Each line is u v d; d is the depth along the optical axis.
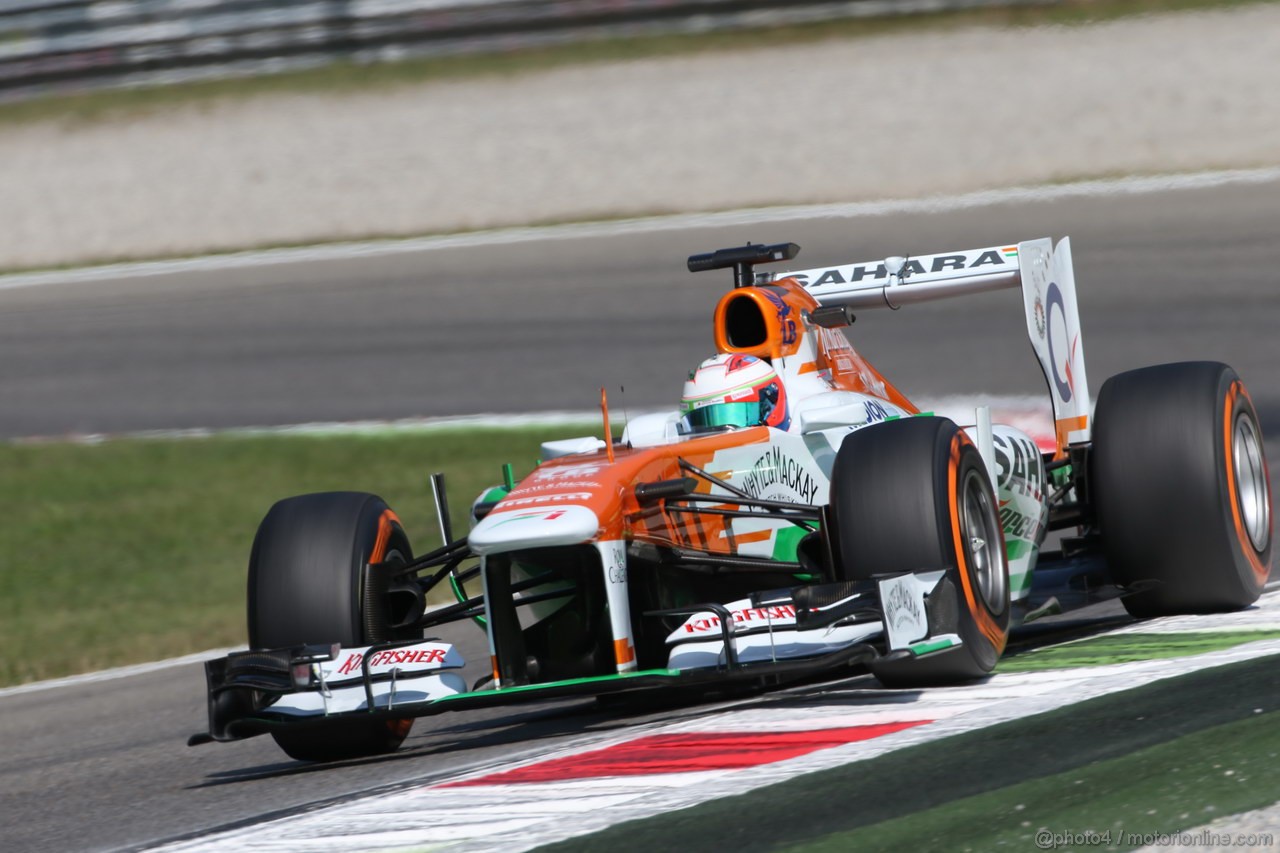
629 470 17.17
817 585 15.87
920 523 16.17
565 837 11.82
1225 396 19.95
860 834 11.16
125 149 90.25
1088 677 15.92
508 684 16.88
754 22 92.12
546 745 16.84
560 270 68.69
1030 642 20.81
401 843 12.31
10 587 40.19
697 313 60.72
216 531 44.09
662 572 17.75
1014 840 10.74
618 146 81.50
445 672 16.75
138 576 40.28
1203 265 56.81
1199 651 16.91
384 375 58.84
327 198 81.88
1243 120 72.06
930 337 55.03
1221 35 81.88
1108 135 72.81
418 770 16.61
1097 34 84.12
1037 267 21.92
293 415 55.56
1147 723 13.34
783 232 67.94
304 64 95.06
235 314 69.56
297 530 18.31
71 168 89.06
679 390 51.91
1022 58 82.75
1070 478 22.75
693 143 80.19
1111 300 54.62
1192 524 19.42
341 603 17.73
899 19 89.69
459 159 83.25
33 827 16.72
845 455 16.91
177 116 93.00
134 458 52.25
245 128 90.69
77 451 53.66
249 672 16.97
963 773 12.41
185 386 60.94
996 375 49.50
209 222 81.56
